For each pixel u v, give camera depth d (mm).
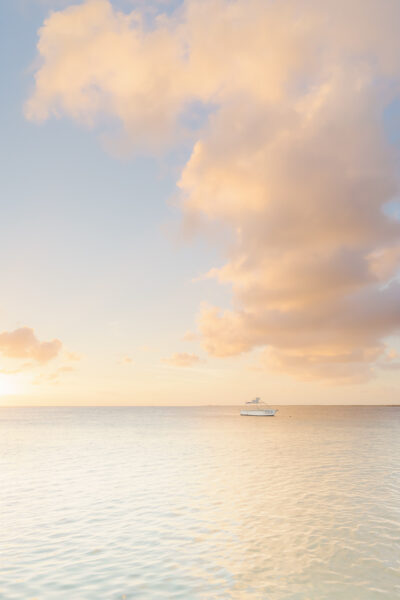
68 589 10859
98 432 79875
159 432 79250
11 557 13094
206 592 10680
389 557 13125
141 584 11148
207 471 30203
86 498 21297
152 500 20750
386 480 26344
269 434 72500
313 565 12484
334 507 19312
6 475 28703
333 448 47625
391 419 149000
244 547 14000
